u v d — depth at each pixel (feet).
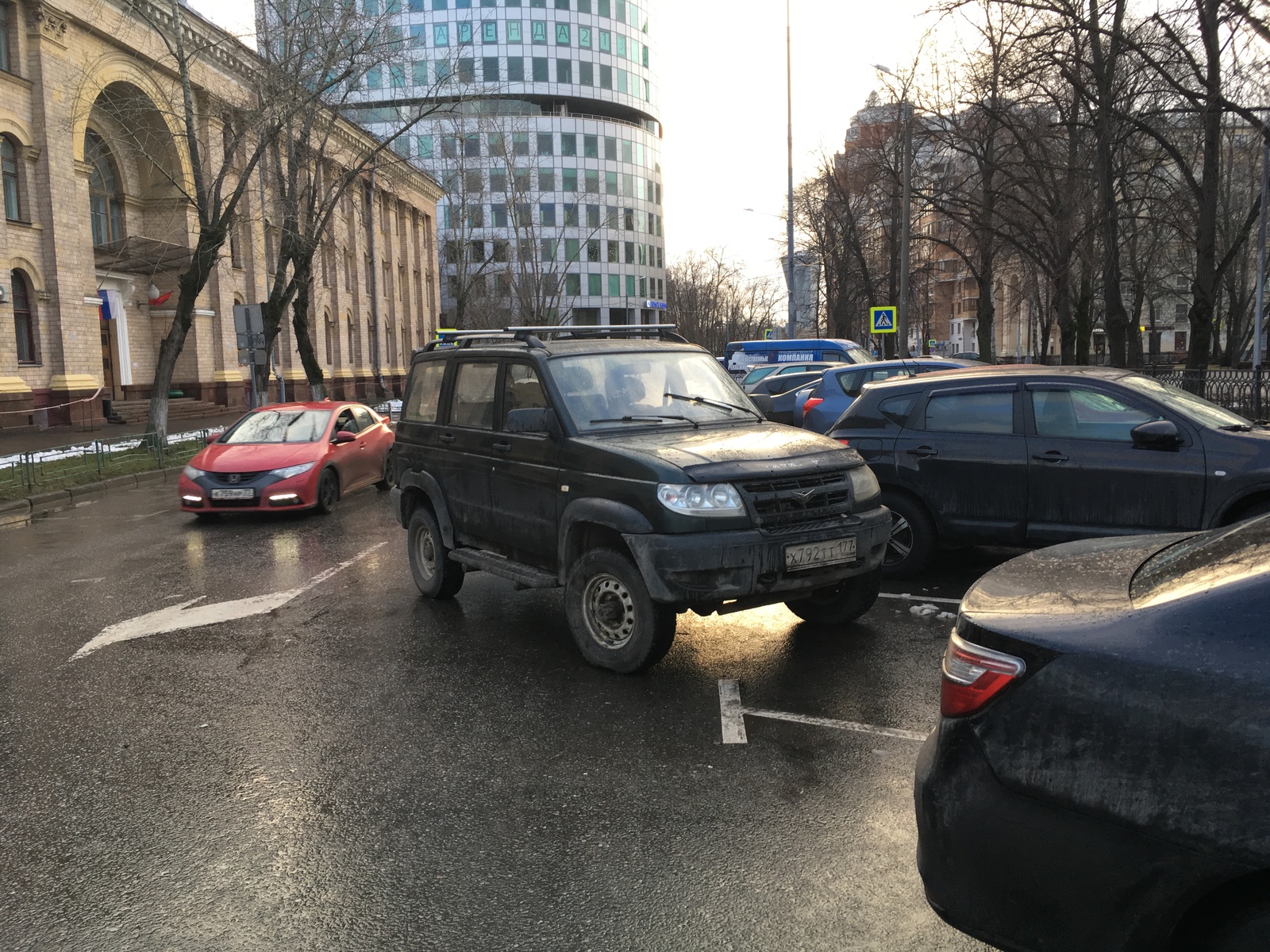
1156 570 8.54
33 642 22.02
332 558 31.65
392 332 187.32
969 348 341.21
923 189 105.19
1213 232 66.59
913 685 17.26
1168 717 6.95
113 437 79.56
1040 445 23.35
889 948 9.49
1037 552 10.20
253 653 20.62
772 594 17.35
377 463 47.75
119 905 10.65
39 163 85.40
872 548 18.38
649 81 307.37
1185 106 62.34
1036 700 7.54
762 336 372.17
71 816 12.91
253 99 75.36
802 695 16.89
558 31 276.82
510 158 183.21
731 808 12.62
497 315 208.03
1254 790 6.56
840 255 160.25
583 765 14.14
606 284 290.35
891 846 11.49
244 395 119.96
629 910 10.27
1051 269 94.79
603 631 18.57
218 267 114.01
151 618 24.03
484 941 9.78
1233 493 20.93
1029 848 7.45
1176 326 285.84
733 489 16.89
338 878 11.10
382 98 197.47
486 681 18.16
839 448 18.90
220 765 14.55
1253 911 6.68
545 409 19.57
